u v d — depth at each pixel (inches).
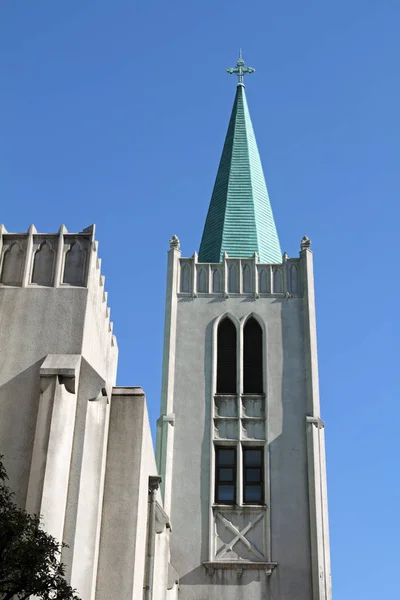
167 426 1656.0
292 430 1658.5
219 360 1749.5
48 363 956.0
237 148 2150.6
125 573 985.5
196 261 1843.0
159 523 1321.4
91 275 1037.8
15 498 897.5
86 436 948.0
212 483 1614.2
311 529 1560.0
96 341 1071.6
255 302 1792.6
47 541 709.3
